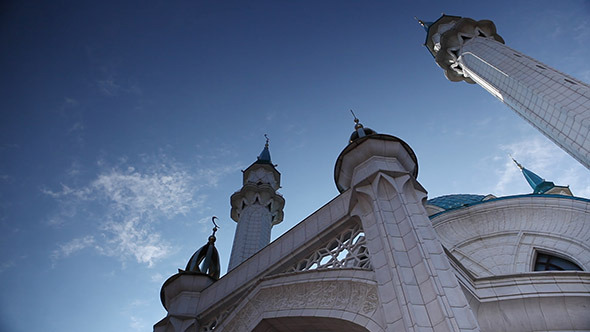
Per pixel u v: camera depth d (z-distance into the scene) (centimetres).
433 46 3906
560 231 1731
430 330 760
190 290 1631
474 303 972
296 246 1382
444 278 845
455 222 1983
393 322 831
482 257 1825
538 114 2042
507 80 2362
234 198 3316
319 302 1131
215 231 2009
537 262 1727
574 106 1823
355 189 1166
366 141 1242
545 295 976
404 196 1078
